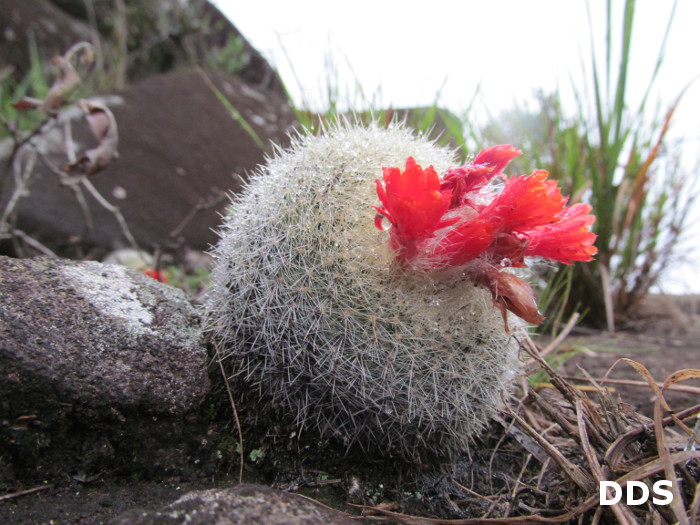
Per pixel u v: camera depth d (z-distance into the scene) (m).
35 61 0.38
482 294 0.10
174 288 0.13
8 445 0.09
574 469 0.10
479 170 0.09
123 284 0.12
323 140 0.11
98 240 0.27
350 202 0.10
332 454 0.11
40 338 0.09
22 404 0.09
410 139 0.12
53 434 0.09
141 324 0.11
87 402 0.09
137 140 0.32
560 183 0.23
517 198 0.09
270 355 0.10
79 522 0.09
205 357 0.11
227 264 0.11
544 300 0.19
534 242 0.10
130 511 0.08
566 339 0.22
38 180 0.28
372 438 0.10
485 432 0.13
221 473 0.10
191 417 0.10
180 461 0.10
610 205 0.22
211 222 0.30
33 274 0.11
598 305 0.24
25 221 0.26
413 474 0.11
